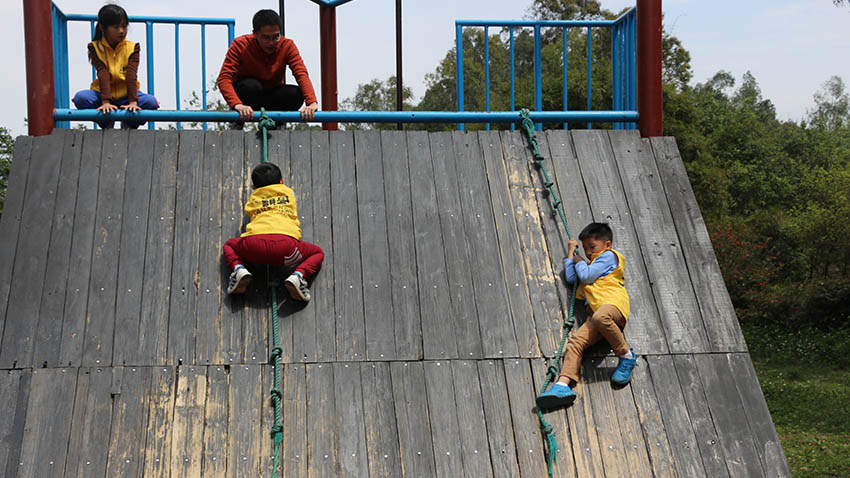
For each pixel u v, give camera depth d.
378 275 4.67
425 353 4.36
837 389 14.20
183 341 4.29
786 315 21.66
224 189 4.99
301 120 5.53
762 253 27.83
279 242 4.48
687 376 4.39
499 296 4.64
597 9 36.59
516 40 36.47
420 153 5.31
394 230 4.89
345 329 4.42
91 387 4.07
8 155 25.36
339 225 4.88
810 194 28.00
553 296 4.67
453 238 4.88
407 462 3.95
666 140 5.58
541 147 5.46
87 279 4.48
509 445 4.05
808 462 9.75
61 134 5.13
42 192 4.84
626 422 4.18
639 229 5.05
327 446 3.96
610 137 5.57
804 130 54.84
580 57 27.73
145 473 3.80
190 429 3.96
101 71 5.55
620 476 3.98
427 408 4.14
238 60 5.88
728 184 41.16
